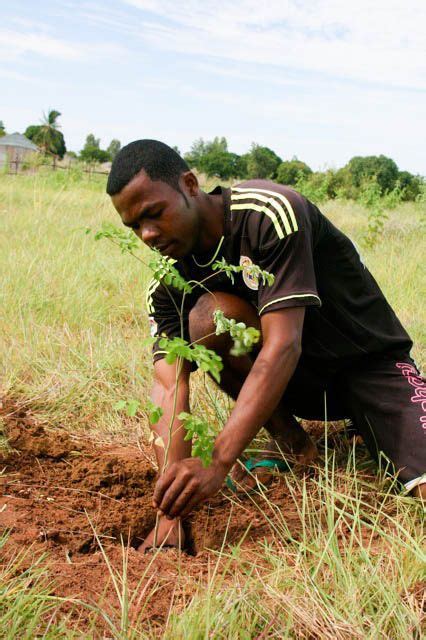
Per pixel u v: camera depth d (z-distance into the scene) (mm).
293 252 2346
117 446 3227
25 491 2729
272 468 2889
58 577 2133
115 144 73938
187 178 2398
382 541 2320
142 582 2141
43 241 6754
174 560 2305
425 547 2252
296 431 2916
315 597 1975
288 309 2314
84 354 4051
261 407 2242
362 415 2797
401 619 1855
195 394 3408
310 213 2541
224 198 2480
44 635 1773
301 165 39250
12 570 2098
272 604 1967
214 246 2506
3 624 1813
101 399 3557
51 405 3529
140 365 3885
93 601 1978
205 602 1931
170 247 2404
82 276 5543
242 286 2617
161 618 1969
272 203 2387
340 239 2713
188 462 2209
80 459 3035
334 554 2109
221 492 2764
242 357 2705
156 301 2797
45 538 2385
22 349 3977
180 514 2232
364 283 2812
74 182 18188
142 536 2578
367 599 1976
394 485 2631
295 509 2623
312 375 2865
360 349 2773
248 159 42562
